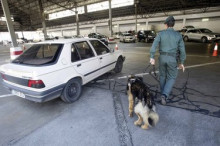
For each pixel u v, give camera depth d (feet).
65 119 8.08
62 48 9.33
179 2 62.49
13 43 21.66
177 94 10.62
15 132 7.11
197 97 10.11
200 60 21.50
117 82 13.65
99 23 103.96
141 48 39.93
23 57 9.85
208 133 6.65
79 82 10.35
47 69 7.93
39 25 125.80
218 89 11.32
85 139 6.54
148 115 6.53
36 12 87.92
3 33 140.26
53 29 142.51
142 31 61.05
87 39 11.85
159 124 7.40
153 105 6.89
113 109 9.01
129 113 8.12
